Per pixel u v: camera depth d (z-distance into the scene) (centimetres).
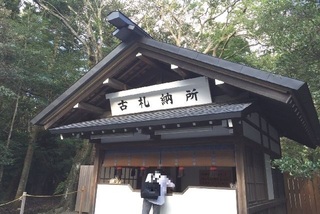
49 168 1692
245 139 524
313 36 575
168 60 570
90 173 988
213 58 502
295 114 526
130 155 651
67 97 650
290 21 633
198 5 1639
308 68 617
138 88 658
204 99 580
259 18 757
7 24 1052
